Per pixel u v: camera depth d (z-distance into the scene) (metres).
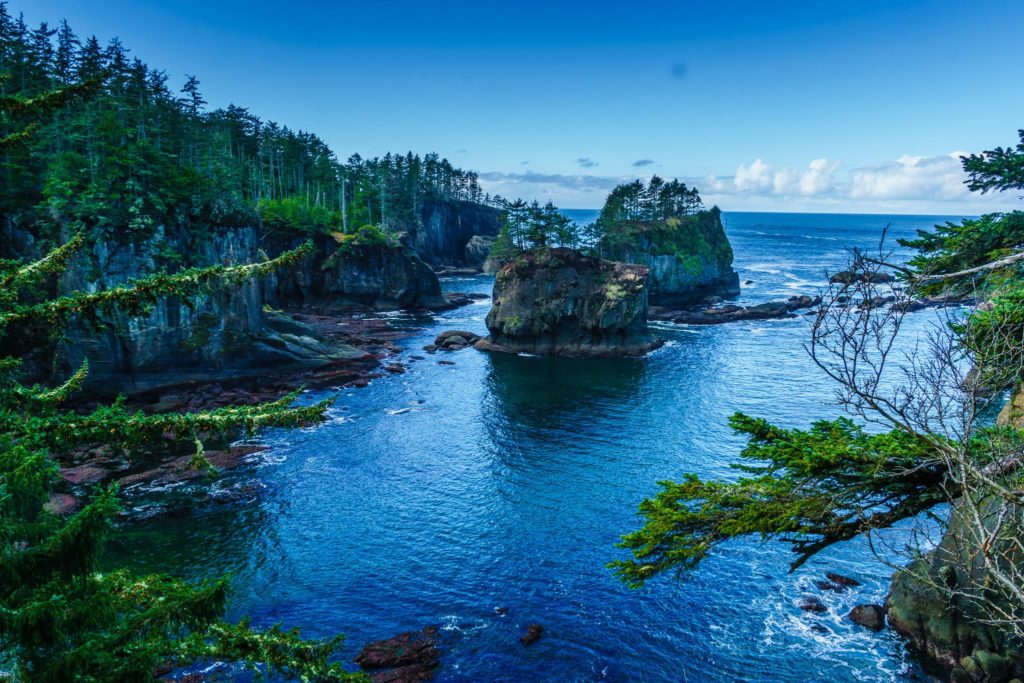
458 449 53.41
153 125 88.00
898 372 59.22
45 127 65.81
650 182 158.88
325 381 72.88
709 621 30.69
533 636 29.45
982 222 11.13
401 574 34.59
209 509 41.31
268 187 138.12
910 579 29.16
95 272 61.19
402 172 190.00
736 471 48.44
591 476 47.78
